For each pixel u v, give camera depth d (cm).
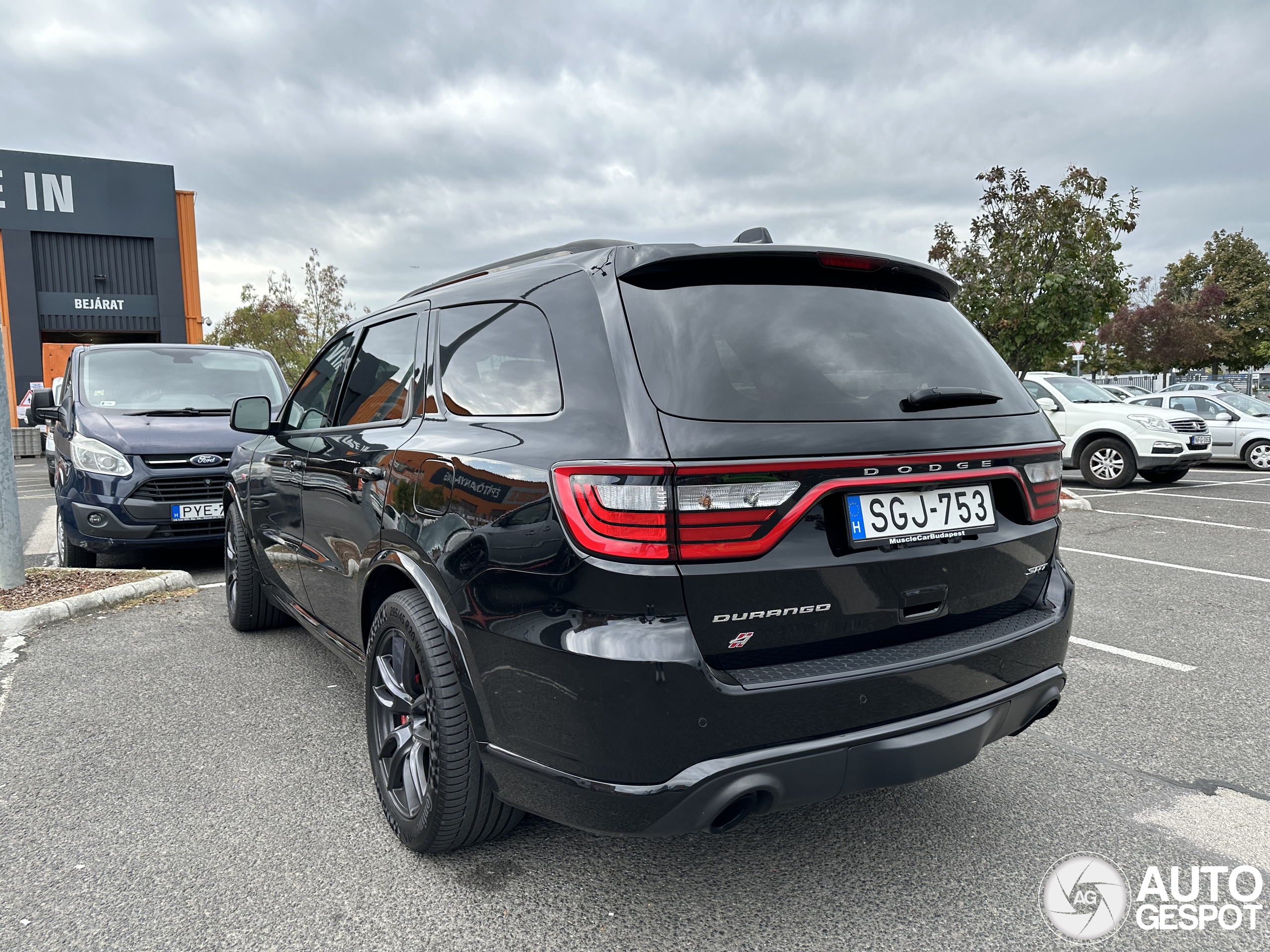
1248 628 500
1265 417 1584
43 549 797
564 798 196
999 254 1119
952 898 230
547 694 194
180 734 341
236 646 460
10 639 475
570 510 189
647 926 218
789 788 192
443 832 236
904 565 210
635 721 181
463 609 218
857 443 201
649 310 205
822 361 211
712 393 192
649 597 181
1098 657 444
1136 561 705
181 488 608
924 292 259
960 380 236
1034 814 277
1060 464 257
